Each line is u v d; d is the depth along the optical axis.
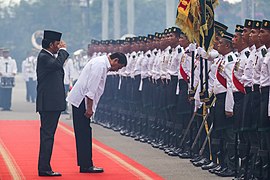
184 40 21.12
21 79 91.00
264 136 15.95
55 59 17.78
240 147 16.81
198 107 19.45
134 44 26.83
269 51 15.78
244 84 16.42
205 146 18.92
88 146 18.17
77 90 18.00
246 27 16.67
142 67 24.61
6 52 41.97
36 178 17.31
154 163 19.72
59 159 20.45
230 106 17.05
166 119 22.36
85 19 100.38
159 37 23.75
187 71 20.31
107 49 30.66
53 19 103.00
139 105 25.81
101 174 17.91
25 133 27.88
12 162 19.86
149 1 93.50
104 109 31.45
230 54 17.48
